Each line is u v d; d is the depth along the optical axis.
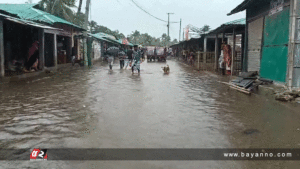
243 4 12.40
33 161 3.50
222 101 7.86
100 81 12.47
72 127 5.06
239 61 16.47
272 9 10.43
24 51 16.30
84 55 23.64
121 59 20.55
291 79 8.80
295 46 8.69
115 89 9.98
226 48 16.05
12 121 5.42
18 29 15.78
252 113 6.35
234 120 5.70
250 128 5.12
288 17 9.21
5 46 14.75
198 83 12.31
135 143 4.23
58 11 25.52
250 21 13.06
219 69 17.38
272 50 10.57
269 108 6.89
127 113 6.23
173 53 57.72
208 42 28.42
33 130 4.84
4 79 11.91
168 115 6.09
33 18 17.61
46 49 19.19
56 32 19.83
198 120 5.68
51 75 15.11
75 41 26.67
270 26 10.77
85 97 8.23
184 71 19.64
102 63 29.08
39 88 10.01
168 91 9.73
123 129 4.98
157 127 5.13
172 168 3.34
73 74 15.95
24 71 14.67
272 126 5.27
